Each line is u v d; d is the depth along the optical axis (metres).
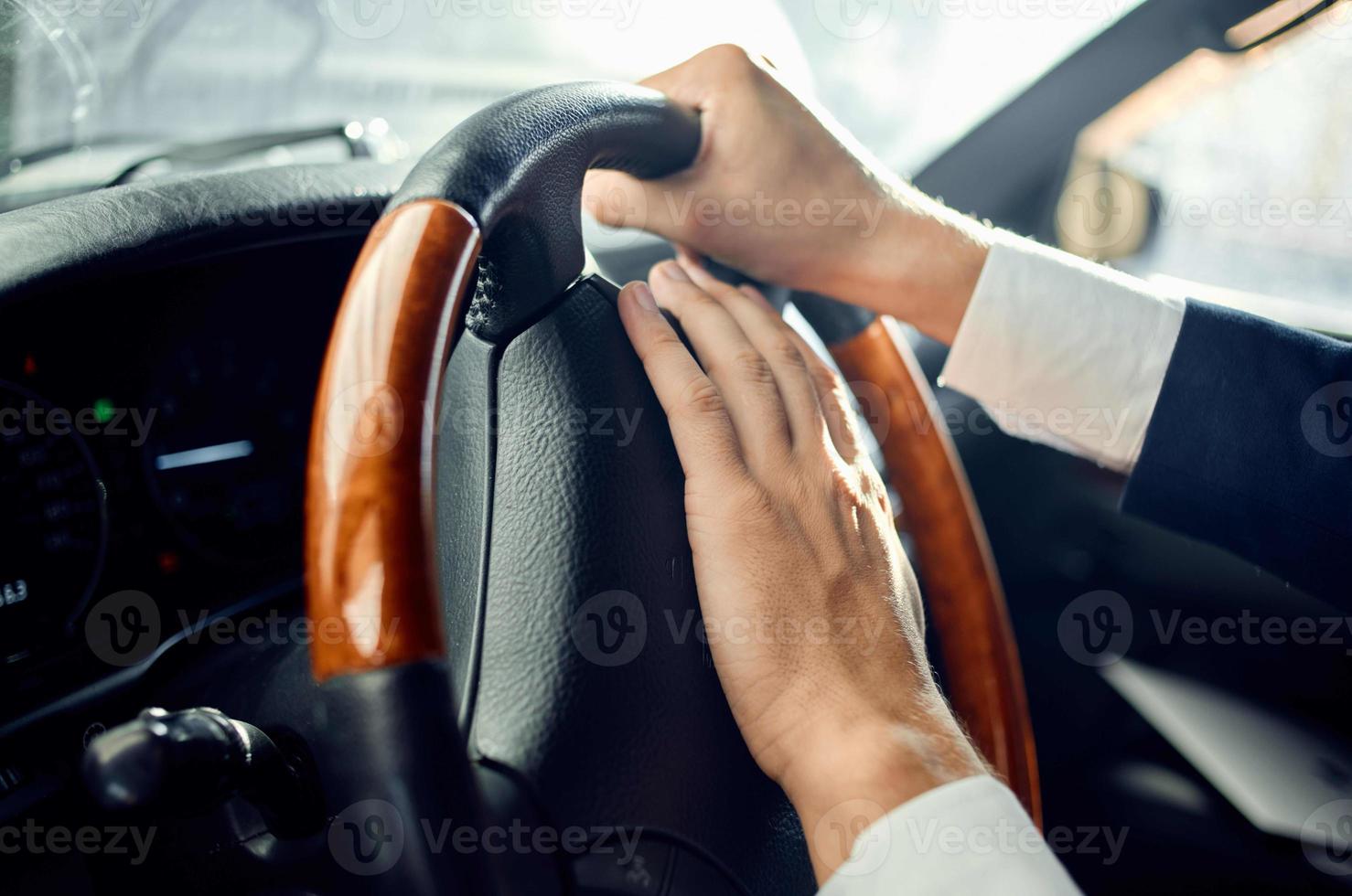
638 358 0.48
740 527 0.44
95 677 0.54
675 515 0.46
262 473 0.64
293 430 0.66
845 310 0.67
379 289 0.34
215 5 1.42
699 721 0.43
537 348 0.46
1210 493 0.63
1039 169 1.49
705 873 0.41
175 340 0.60
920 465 0.70
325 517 0.31
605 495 0.44
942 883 0.37
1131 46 1.40
